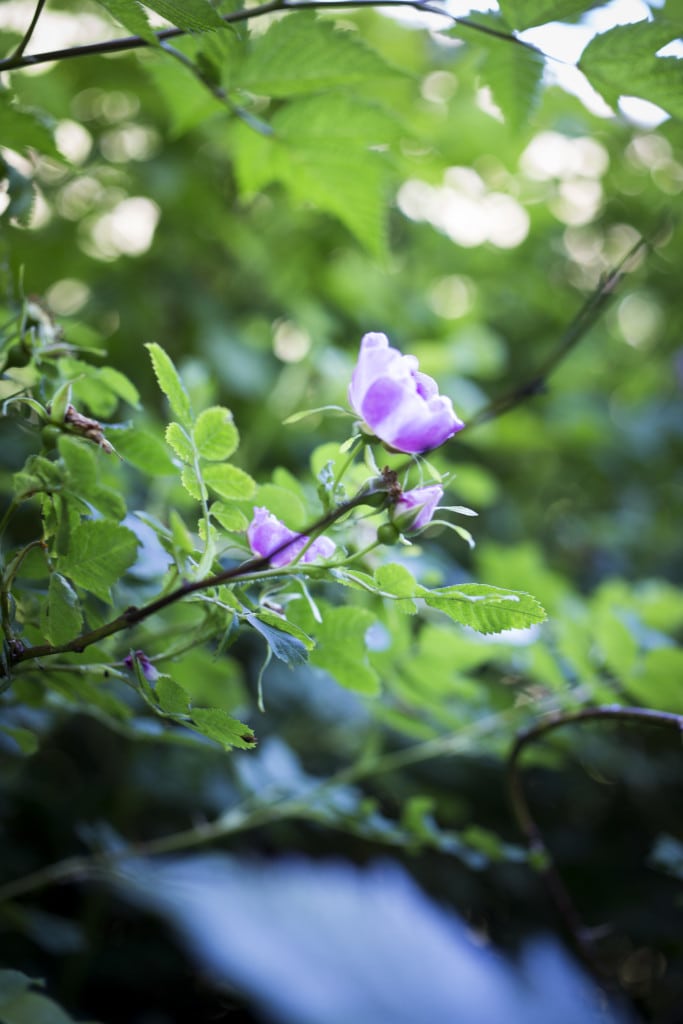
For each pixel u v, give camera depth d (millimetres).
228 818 890
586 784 1383
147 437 710
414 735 879
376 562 729
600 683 878
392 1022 893
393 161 833
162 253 1253
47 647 637
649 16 728
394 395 614
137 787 1141
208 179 1249
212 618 653
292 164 844
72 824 1170
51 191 1134
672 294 1651
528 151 1370
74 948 957
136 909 1158
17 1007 700
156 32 711
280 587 672
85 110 1214
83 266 1192
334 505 621
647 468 1614
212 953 899
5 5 1012
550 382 1531
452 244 1464
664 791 1413
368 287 1315
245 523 645
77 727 1241
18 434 883
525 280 1539
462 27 766
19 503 642
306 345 1257
